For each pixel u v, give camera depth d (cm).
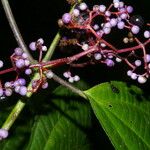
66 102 41
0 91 31
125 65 46
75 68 44
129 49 32
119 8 32
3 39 50
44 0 52
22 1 52
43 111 40
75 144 41
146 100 35
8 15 31
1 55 49
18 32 31
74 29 32
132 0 50
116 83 35
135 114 34
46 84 31
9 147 39
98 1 48
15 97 39
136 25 31
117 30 45
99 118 32
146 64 32
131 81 45
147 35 32
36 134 39
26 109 40
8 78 43
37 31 51
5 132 31
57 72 42
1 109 39
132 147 32
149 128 34
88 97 33
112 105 33
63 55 43
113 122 32
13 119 32
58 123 40
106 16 32
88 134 42
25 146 39
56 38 34
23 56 31
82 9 31
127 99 35
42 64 31
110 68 46
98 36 31
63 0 52
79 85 43
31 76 32
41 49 31
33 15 51
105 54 32
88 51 31
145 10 50
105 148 43
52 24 51
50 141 39
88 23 31
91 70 45
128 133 32
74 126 41
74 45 34
